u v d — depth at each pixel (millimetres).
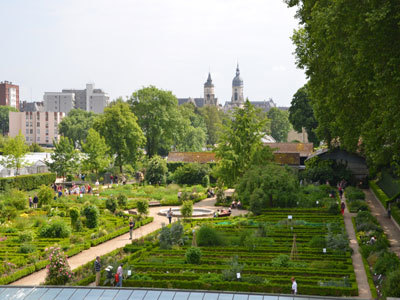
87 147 102688
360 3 33594
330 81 43750
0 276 38188
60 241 49156
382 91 34344
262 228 50188
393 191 68188
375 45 32938
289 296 24922
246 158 80375
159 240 47031
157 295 25312
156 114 122812
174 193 87688
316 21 39062
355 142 50781
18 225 55969
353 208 65375
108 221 60438
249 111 83125
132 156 114562
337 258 41469
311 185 82250
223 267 38469
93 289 25906
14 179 86875
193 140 164625
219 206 75625
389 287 30172
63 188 92750
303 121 113250
